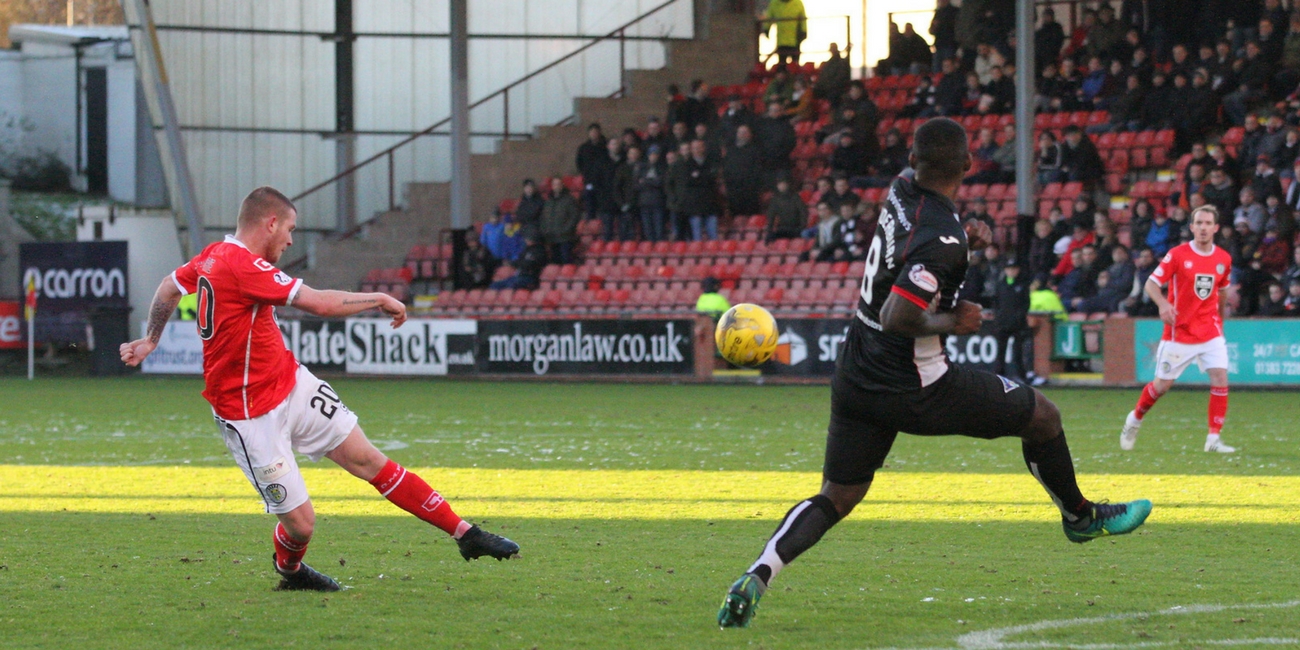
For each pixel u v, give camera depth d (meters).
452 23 40.78
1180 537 11.70
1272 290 30.11
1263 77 36.56
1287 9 38.81
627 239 41.22
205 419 25.67
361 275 45.41
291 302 8.67
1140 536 11.75
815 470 16.92
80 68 66.62
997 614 8.61
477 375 37.12
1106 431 21.27
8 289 51.69
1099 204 37.38
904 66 45.56
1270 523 12.43
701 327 34.78
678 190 38.97
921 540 11.65
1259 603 8.91
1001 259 33.06
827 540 11.66
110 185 66.81
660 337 35.19
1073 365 32.28
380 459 9.15
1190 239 31.78
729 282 37.69
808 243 38.28
